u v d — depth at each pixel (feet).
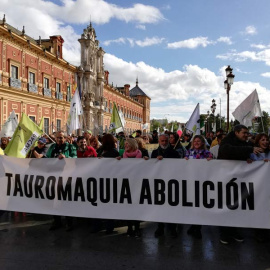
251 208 14.97
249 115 30.04
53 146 20.71
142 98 307.58
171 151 18.15
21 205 17.54
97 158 16.78
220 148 16.20
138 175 16.20
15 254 14.92
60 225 19.12
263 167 14.92
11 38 86.58
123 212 16.29
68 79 129.08
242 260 14.16
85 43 148.25
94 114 158.81
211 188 15.37
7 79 85.97
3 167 17.88
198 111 24.77
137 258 14.44
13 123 37.65
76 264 13.82
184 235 17.76
